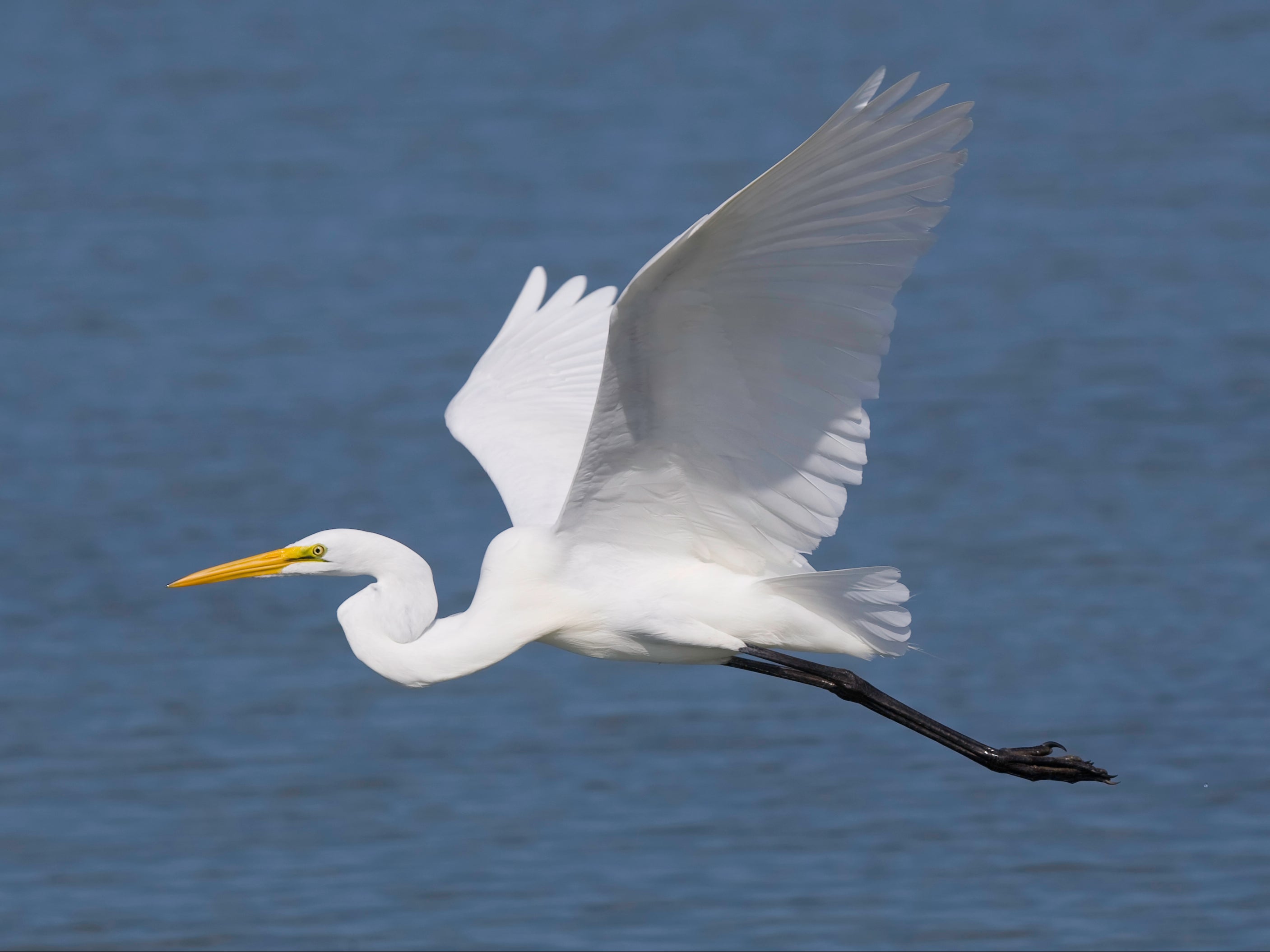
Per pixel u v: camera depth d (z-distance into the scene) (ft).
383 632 26.78
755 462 24.52
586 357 31.73
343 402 72.84
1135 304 81.71
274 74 130.00
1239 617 51.39
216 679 50.37
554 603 26.40
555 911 38.29
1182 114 114.01
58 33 144.05
